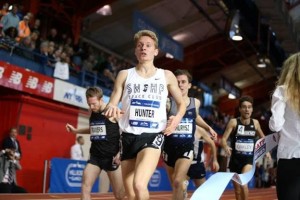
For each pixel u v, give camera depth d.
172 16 30.44
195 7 30.00
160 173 22.56
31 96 17.84
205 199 3.49
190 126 7.25
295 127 4.04
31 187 17.48
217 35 35.56
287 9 28.41
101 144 7.78
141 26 24.92
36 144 17.89
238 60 40.16
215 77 42.28
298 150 3.98
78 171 17.45
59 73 19.31
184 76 7.38
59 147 19.17
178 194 6.94
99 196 15.85
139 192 4.77
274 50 37.56
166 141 7.27
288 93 4.07
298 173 3.95
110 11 25.62
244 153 8.75
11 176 14.48
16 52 17.78
